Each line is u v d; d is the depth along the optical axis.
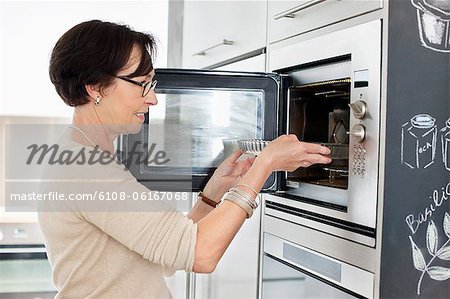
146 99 1.18
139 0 3.10
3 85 3.12
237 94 1.51
